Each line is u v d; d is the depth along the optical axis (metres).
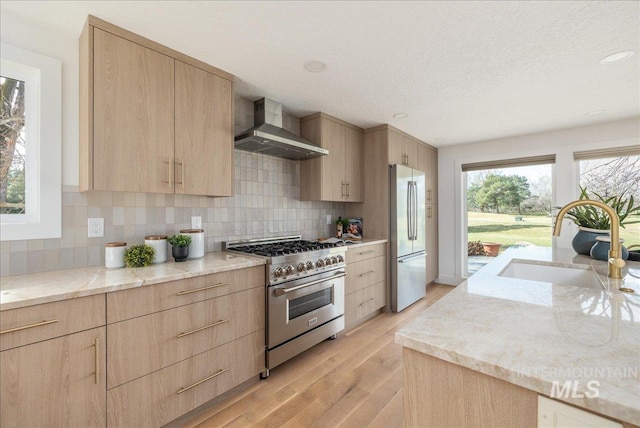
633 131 3.29
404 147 3.91
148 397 1.54
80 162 1.77
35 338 1.22
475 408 0.64
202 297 1.77
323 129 3.15
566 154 3.69
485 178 4.45
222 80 2.20
